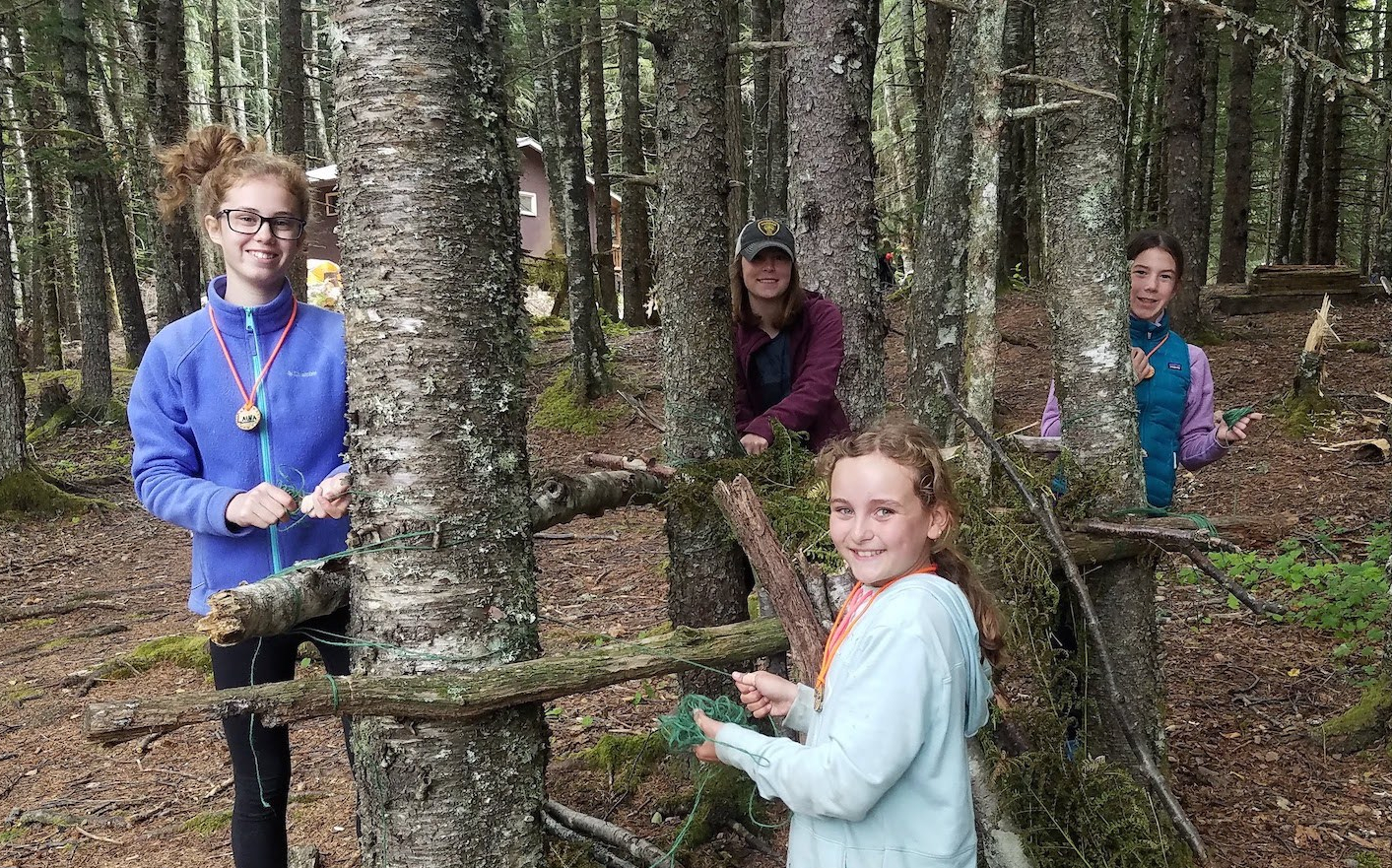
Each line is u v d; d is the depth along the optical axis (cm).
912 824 157
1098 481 255
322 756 387
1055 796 219
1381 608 430
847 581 206
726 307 292
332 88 176
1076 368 274
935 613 160
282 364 213
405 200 169
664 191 288
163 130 1293
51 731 431
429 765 173
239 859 220
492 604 178
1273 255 1972
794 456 275
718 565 294
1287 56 259
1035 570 225
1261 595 488
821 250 404
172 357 209
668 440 298
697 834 288
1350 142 1823
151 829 336
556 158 1318
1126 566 275
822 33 395
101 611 639
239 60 2848
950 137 552
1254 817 300
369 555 175
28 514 892
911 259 1580
